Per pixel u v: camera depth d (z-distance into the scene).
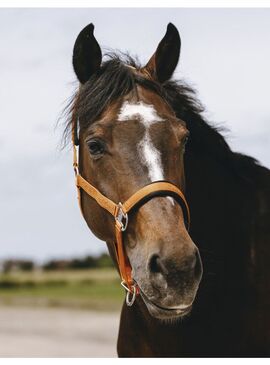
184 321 2.93
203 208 3.05
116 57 3.13
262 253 3.03
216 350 2.96
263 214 3.08
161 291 2.41
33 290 18.94
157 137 2.66
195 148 3.10
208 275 2.97
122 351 3.21
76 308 14.38
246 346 2.95
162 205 2.55
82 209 3.09
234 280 2.99
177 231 2.47
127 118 2.71
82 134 2.92
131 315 3.07
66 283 19.56
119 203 2.66
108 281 19.16
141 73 2.98
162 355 2.94
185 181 3.05
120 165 2.66
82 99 2.91
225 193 3.10
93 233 3.07
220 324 2.95
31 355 8.09
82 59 3.01
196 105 3.15
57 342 9.31
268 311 2.96
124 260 2.73
